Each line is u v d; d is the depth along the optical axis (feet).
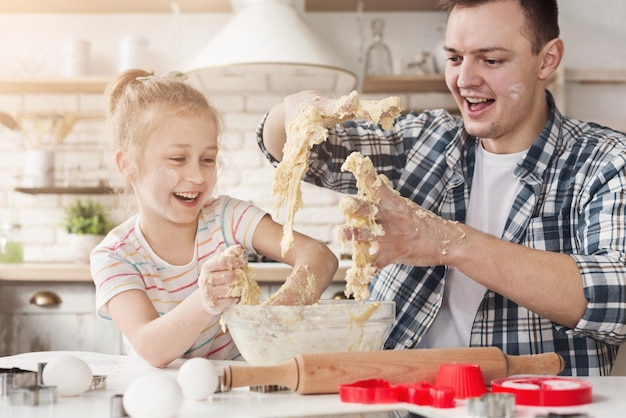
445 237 3.65
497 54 4.56
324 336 3.10
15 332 9.30
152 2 11.20
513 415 2.39
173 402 2.43
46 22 11.62
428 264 3.72
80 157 11.43
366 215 3.43
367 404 2.64
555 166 4.81
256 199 11.35
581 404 2.62
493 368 2.95
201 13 11.67
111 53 11.61
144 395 2.41
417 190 5.17
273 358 3.14
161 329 3.74
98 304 4.34
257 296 3.61
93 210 10.73
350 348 3.13
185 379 2.71
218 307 3.46
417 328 4.83
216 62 9.56
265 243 4.92
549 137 4.83
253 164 11.38
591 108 11.15
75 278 9.21
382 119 3.76
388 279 5.00
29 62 11.51
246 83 10.92
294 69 9.91
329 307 3.11
